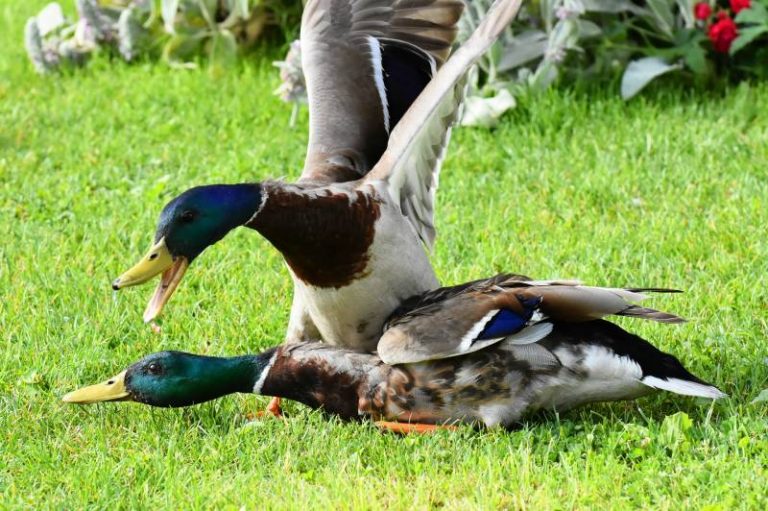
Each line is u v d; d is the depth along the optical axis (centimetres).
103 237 1254
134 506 778
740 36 1499
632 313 812
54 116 1647
